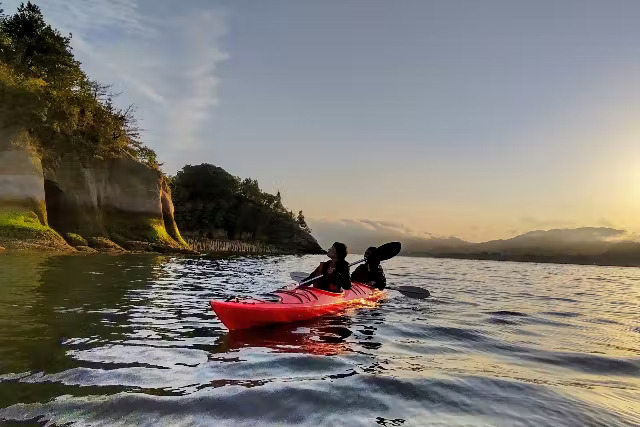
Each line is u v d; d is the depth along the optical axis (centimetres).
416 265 3481
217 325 560
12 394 278
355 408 283
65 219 2403
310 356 419
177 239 3400
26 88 2120
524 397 318
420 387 331
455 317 725
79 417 247
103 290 803
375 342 503
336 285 760
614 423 275
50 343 409
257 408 274
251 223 7744
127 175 2916
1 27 3088
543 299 1120
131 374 332
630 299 1230
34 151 2061
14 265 1102
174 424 244
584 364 441
